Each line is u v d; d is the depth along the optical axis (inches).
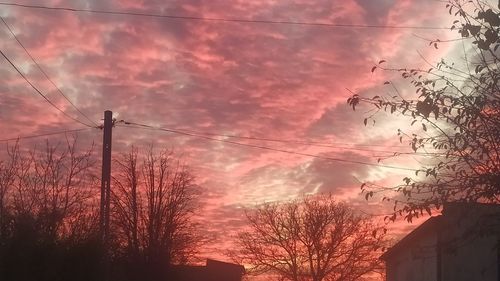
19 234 562.3
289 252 1566.2
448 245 410.6
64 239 613.9
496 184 365.1
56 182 663.8
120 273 1087.6
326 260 1542.8
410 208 390.9
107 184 887.7
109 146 909.2
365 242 1510.8
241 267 1704.0
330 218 1553.9
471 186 374.0
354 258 1525.6
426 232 834.2
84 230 651.5
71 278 599.5
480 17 356.5
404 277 1027.3
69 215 657.6
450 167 381.7
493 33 357.7
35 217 609.6
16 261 553.6
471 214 400.8
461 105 370.6
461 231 499.5
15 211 599.2
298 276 1562.5
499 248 445.1
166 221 1360.7
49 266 570.6
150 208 1358.3
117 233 1111.6
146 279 1311.5
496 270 835.4
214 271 1713.8
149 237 1339.8
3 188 632.4
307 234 1552.7
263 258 1577.3
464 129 371.9
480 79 369.4
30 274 559.2
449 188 381.1
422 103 374.6
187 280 1533.0
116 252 973.2
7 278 550.0
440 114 378.6
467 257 852.0
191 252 1440.7
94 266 622.8
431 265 922.7
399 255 1061.1
